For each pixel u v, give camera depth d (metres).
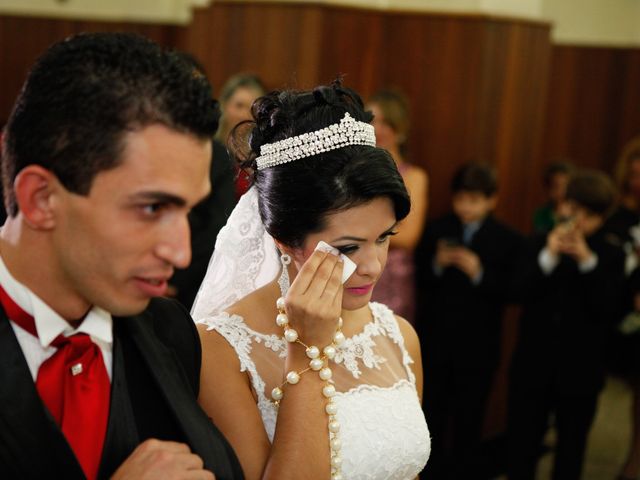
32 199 1.13
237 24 4.84
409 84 4.89
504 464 4.63
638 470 4.61
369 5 4.86
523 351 4.10
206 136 1.16
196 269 2.96
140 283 1.17
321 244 1.61
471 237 4.30
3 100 7.69
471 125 4.82
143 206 1.13
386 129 4.01
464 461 4.38
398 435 1.79
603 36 8.04
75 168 1.10
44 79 1.12
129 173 1.11
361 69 4.83
